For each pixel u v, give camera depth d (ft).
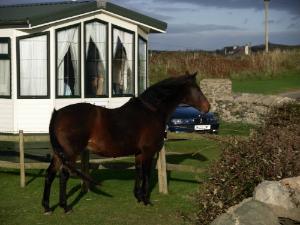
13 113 46.06
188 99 29.01
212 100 69.00
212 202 19.38
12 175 36.19
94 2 47.06
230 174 19.76
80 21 47.21
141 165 28.32
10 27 44.80
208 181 20.38
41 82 46.44
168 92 28.35
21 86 46.01
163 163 31.19
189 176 36.32
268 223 17.12
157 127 27.89
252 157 19.86
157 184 33.68
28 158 40.09
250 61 133.49
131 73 50.47
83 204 28.94
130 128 27.04
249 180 19.56
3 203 29.04
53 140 25.89
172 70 120.37
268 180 19.06
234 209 18.11
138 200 28.96
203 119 53.26
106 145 26.66
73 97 47.39
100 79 48.73
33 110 46.24
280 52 139.13
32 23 43.52
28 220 25.95
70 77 47.32
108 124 26.55
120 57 49.80
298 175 19.42
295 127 21.35
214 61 128.26
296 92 100.07
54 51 46.16
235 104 65.67
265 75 131.23
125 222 25.67
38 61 46.19
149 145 27.76
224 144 21.58
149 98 28.04
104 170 38.34
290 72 134.92
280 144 19.99
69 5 52.16
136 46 50.44
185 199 29.50
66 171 26.55
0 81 46.80
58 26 46.16
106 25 48.70
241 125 62.13
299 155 19.85
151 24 50.90
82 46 47.52
